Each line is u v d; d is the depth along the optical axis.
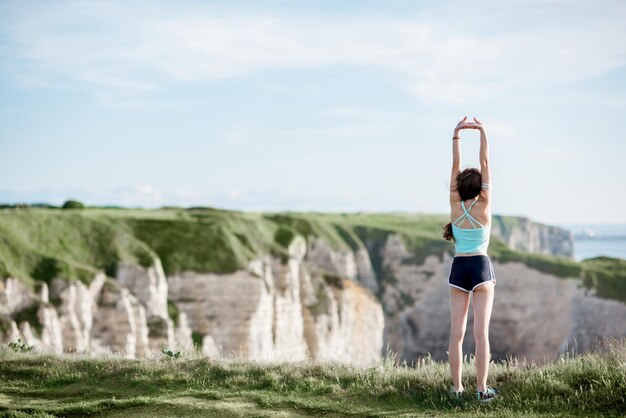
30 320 68.88
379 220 182.50
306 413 10.11
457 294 10.46
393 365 12.59
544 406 9.77
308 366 12.52
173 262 91.25
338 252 138.75
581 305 126.50
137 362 13.41
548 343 126.19
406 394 10.85
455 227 10.41
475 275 10.20
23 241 78.75
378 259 150.00
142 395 11.48
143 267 84.19
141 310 78.56
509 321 128.88
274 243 109.44
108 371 12.92
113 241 87.50
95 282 77.19
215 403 10.62
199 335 86.44
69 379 12.62
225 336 87.94
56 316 70.88
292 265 104.25
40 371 13.19
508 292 130.75
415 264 145.88
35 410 10.59
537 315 128.25
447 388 10.85
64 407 10.66
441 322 140.12
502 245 142.88
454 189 10.55
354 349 111.12
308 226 140.88
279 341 96.50
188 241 95.50
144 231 95.50
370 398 10.83
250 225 111.88
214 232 98.44
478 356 10.18
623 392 9.77
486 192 10.30
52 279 74.50
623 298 125.88
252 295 90.19
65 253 82.19
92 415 10.34
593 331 124.75
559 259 136.00
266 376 11.98
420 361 12.59
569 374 10.80
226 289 90.12
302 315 104.69
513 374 11.36
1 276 70.12
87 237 87.12
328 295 108.38
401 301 142.38
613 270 134.75
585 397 9.88
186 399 10.93
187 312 88.19
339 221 165.38
